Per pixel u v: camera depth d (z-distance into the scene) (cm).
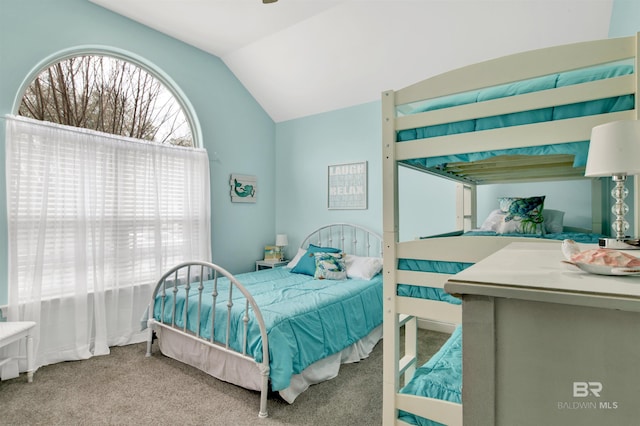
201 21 328
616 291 52
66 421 193
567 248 80
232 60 405
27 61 262
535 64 123
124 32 318
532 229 253
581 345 54
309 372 232
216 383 238
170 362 273
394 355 151
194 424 191
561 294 54
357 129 406
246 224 437
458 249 140
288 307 240
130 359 279
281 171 476
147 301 331
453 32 292
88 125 323
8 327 227
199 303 249
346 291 291
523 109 125
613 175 103
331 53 354
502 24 272
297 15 318
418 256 149
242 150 432
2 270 247
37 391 226
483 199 334
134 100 354
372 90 378
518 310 58
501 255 89
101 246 296
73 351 277
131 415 199
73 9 287
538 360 57
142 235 328
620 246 98
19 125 252
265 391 198
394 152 153
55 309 272
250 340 216
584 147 118
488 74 131
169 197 349
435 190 357
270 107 458
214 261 398
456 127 140
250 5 302
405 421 146
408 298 152
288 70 393
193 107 376
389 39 319
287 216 469
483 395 60
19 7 258
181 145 386
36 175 261
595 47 114
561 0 245
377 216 391
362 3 295
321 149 436
